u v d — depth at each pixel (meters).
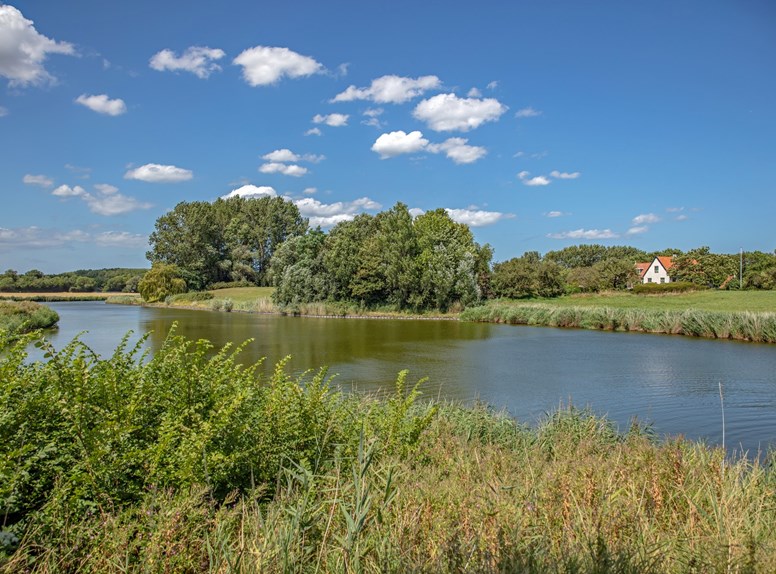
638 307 45.94
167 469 4.16
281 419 5.42
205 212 92.94
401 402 7.30
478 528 3.48
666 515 4.12
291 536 3.28
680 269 76.62
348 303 55.69
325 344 27.70
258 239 98.69
